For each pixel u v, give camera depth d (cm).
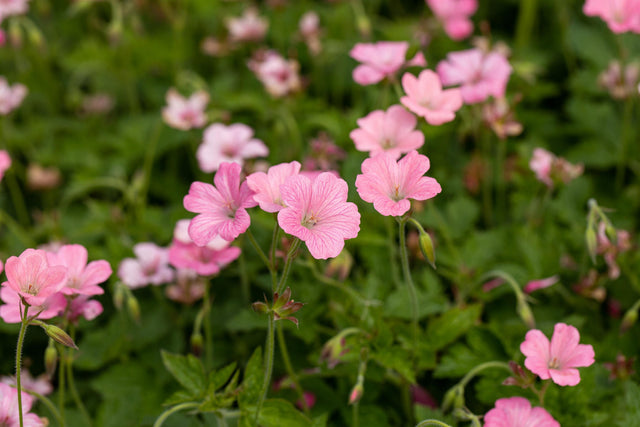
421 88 72
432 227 85
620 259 80
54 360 70
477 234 84
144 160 99
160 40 110
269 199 65
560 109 109
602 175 94
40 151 101
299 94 94
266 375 68
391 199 66
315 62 108
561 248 83
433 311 76
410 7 129
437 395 78
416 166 66
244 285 80
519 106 100
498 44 97
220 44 105
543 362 67
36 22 123
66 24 123
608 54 102
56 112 115
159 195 98
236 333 80
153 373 79
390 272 81
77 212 94
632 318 75
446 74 83
